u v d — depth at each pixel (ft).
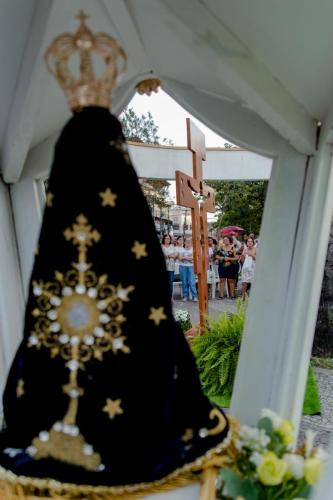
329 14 4.05
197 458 3.28
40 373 3.19
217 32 4.37
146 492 3.16
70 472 3.06
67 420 3.12
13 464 3.11
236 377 5.92
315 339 12.03
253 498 3.07
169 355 3.25
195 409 3.53
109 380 3.13
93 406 3.12
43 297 3.18
